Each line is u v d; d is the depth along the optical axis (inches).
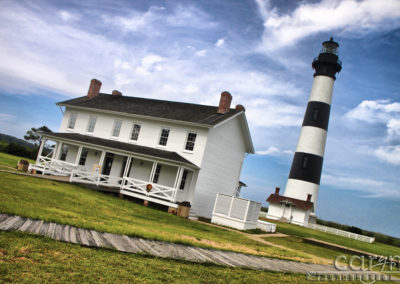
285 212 1644.9
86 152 1002.7
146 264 247.6
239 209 755.4
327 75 1636.3
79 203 486.9
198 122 834.2
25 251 214.4
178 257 292.8
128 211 565.0
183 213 740.7
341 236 1478.8
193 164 833.5
